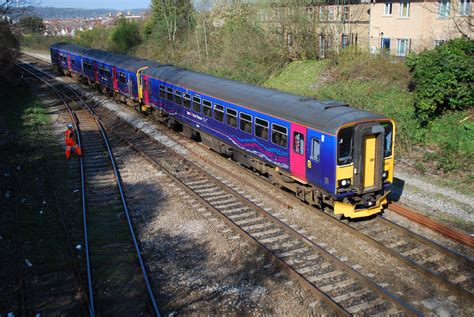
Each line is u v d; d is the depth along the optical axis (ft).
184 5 150.82
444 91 59.62
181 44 143.13
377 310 27.50
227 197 46.34
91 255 34.81
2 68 101.45
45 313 28.04
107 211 43.34
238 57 108.27
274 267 32.65
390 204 42.11
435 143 58.03
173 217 41.55
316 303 28.43
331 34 97.96
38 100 100.99
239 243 36.37
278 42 103.50
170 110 70.85
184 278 31.68
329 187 38.04
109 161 58.70
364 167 38.04
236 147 53.72
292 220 40.63
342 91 76.89
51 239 37.47
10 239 37.45
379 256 33.83
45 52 226.58
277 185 48.52
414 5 94.17
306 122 39.96
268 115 45.75
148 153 61.93
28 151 62.80
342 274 31.60
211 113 57.98
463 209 41.86
